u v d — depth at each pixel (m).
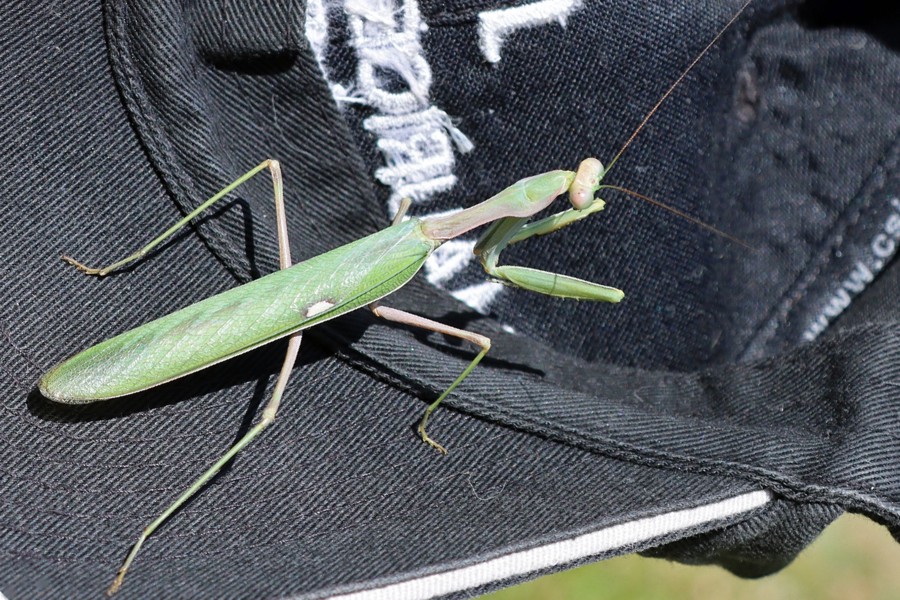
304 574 0.37
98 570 0.36
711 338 0.40
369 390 0.38
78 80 0.37
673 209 0.39
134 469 0.37
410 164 0.39
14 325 0.37
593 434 0.37
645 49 0.39
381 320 0.39
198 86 0.37
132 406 0.37
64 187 0.37
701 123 0.39
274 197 0.38
